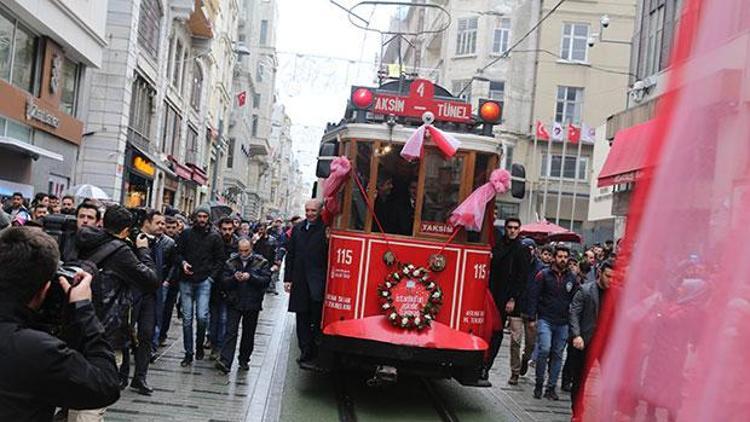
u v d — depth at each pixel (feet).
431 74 128.47
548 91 113.50
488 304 26.32
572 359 26.50
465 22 119.14
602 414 3.62
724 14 3.20
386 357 23.84
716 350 3.06
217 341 30.68
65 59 63.67
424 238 25.18
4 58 51.67
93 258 15.80
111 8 74.13
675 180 3.32
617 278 3.61
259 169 249.96
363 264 25.00
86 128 73.05
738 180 3.11
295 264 27.78
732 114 3.16
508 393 29.99
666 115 3.44
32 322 7.45
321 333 25.59
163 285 28.73
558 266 29.37
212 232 29.01
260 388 26.40
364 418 23.88
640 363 3.35
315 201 27.78
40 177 57.72
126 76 74.13
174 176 103.60
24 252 7.23
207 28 109.29
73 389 7.12
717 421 3.01
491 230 25.79
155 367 28.30
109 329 15.48
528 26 114.83
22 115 52.65
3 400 6.84
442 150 24.76
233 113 180.86
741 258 3.05
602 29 106.63
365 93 26.04
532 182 112.27
